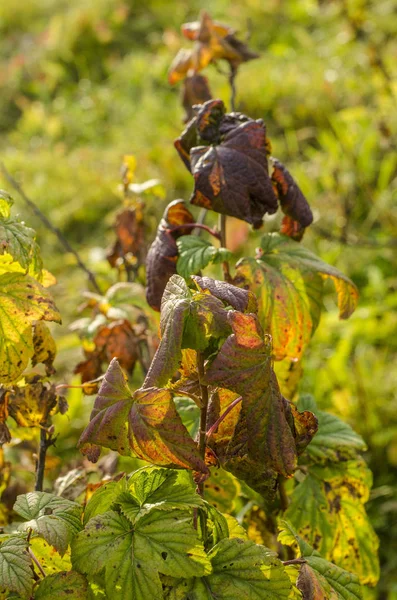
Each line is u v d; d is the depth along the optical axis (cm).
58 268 238
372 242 197
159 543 79
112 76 378
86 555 79
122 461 110
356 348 183
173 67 119
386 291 203
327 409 160
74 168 293
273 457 78
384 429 157
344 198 211
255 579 80
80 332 109
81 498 97
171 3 423
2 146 351
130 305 109
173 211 97
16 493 108
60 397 93
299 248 98
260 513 104
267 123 283
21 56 405
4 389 92
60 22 416
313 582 83
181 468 79
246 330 77
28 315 86
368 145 226
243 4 379
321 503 99
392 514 148
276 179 94
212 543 83
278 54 326
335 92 274
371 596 123
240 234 122
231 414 82
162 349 77
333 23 337
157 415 79
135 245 115
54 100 382
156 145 280
